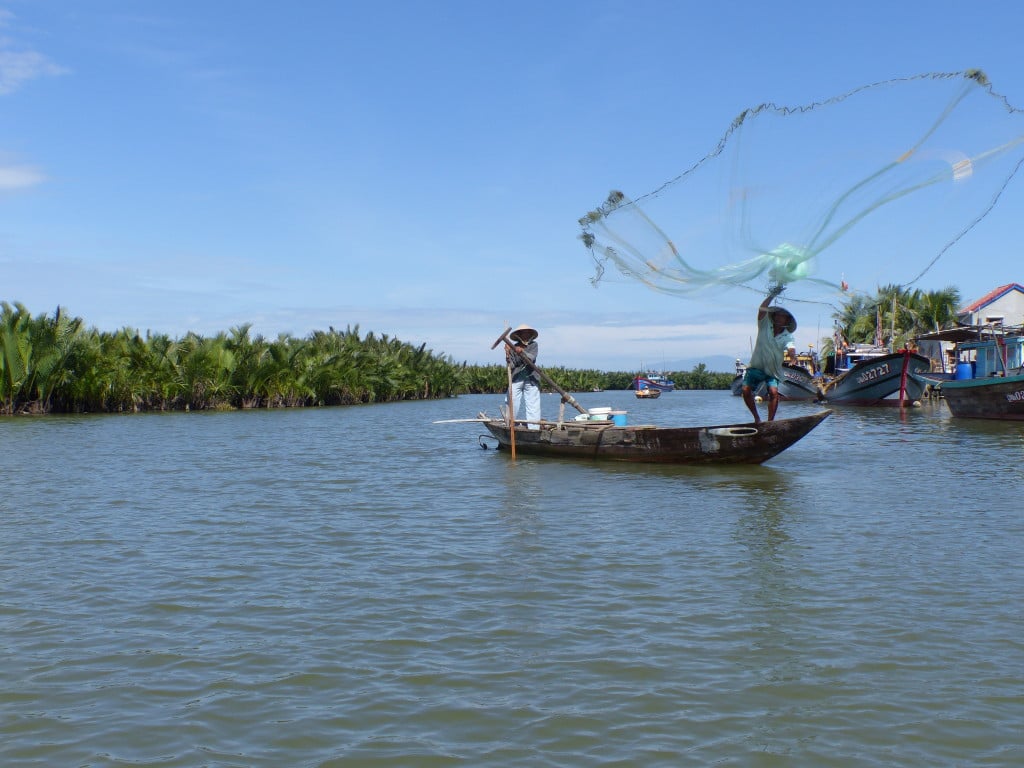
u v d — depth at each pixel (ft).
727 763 15.26
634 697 18.04
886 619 22.75
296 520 38.45
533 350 65.26
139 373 142.10
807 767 15.10
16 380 128.16
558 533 34.63
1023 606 23.73
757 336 51.78
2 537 34.81
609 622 22.91
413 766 15.33
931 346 154.30
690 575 27.55
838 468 54.24
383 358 208.13
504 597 25.40
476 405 182.19
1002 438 75.20
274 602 25.18
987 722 16.70
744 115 26.45
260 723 17.07
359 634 22.25
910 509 38.96
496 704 17.83
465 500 43.65
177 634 22.43
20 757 15.70
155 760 15.60
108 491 47.73
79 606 24.94
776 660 19.95
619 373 408.05
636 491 45.47
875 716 17.01
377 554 31.32
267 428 102.12
